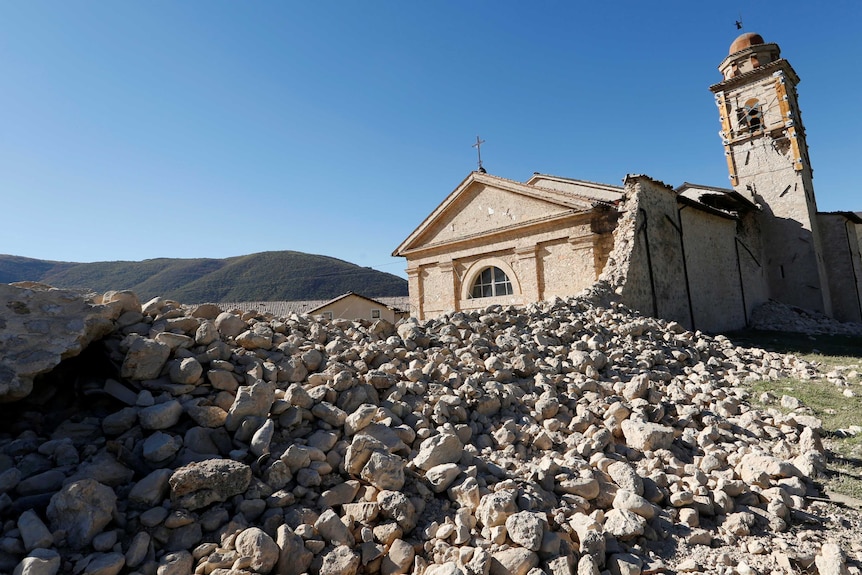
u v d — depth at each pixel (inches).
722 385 262.7
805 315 747.4
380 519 114.3
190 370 144.4
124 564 91.7
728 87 898.7
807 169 887.1
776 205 847.1
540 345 259.8
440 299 755.4
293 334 206.7
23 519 93.9
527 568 101.3
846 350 446.9
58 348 131.5
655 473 144.9
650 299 473.4
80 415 141.1
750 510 133.2
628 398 205.9
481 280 712.4
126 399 140.6
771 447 175.9
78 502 96.3
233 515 108.7
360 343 216.4
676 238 551.8
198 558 96.7
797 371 301.3
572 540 113.7
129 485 110.4
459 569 94.8
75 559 90.0
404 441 146.6
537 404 187.3
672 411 203.6
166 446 118.2
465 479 129.3
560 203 601.3
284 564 97.3
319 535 106.0
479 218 704.4
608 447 163.8
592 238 567.5
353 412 155.3
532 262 627.8
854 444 178.5
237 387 152.9
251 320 220.2
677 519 128.7
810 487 147.4
